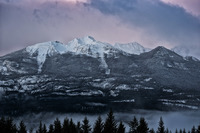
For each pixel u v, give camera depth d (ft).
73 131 603.67
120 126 540.93
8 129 593.01
